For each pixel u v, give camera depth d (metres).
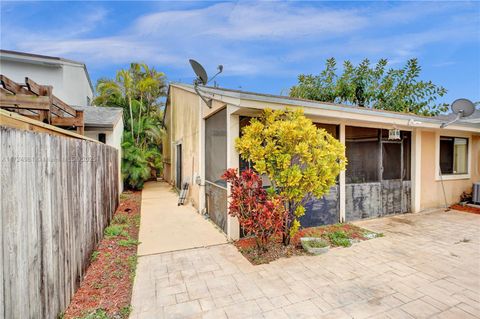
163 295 2.93
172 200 8.93
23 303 1.83
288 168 3.97
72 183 2.88
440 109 11.77
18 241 1.78
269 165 4.02
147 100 16.12
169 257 3.98
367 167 6.21
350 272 3.48
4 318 1.62
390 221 6.00
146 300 2.83
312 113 4.53
